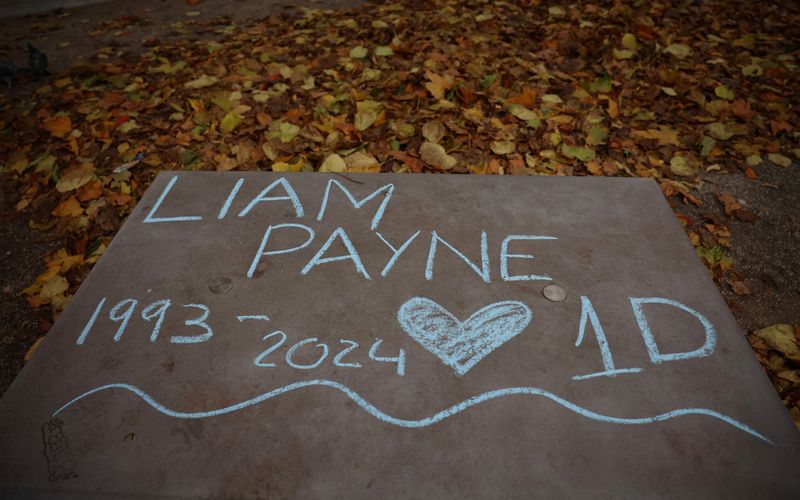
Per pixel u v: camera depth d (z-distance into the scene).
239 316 1.65
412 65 3.62
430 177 2.21
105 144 2.96
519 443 1.33
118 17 4.78
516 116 3.08
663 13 4.38
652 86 3.37
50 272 2.29
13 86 3.60
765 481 1.25
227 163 2.80
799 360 1.89
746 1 4.61
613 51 3.71
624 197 2.08
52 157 2.85
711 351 1.53
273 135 2.93
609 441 1.33
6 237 2.51
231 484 1.27
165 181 2.23
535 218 1.99
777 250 2.36
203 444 1.34
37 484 1.28
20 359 2.00
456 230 1.95
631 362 1.50
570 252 1.85
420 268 1.79
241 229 1.98
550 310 1.65
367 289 1.73
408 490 1.25
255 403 1.42
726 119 3.10
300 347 1.56
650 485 1.25
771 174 2.76
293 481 1.27
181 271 1.81
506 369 1.49
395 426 1.37
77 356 1.55
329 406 1.41
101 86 3.54
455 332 1.59
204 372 1.50
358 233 1.94
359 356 1.53
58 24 4.68
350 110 3.17
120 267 1.84
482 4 4.59
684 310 1.65
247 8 4.87
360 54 3.76
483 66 3.55
